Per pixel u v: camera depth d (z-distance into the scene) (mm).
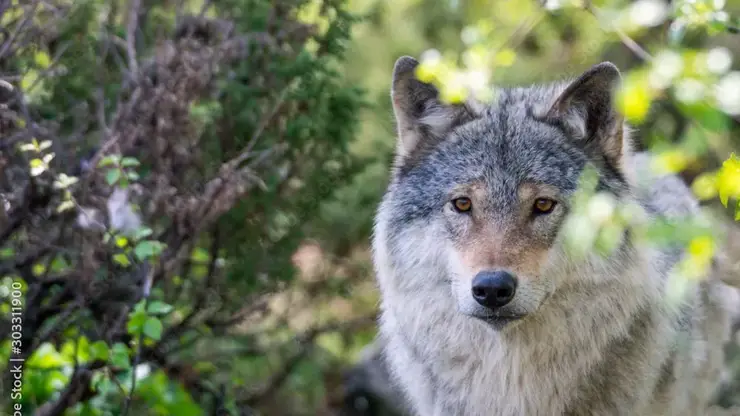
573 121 8922
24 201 9820
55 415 9820
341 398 15328
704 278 9391
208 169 11125
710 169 9391
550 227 8461
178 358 12086
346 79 14180
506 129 8945
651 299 8727
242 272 11570
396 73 9391
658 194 9672
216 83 11125
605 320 8562
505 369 8805
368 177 14352
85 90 11352
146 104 10445
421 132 9445
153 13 12219
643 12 6902
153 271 9945
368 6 15758
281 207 11812
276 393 14055
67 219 10125
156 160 10469
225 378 13312
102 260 10008
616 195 8641
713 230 5852
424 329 9000
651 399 8898
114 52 11172
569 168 8656
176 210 10164
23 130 10047
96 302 10469
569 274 8445
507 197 8516
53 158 10000
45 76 10594
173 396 10930
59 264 10766
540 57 14742
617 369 8727
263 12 11633
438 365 9055
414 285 8977
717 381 10164
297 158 11742
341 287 13766
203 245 12180
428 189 8961
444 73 7797
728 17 7715
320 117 11586
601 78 8727
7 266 10008
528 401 8844
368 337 16859
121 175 9312
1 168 9859
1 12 10172
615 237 6086
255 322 12766
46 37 10656
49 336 10242
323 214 13484
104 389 9258
